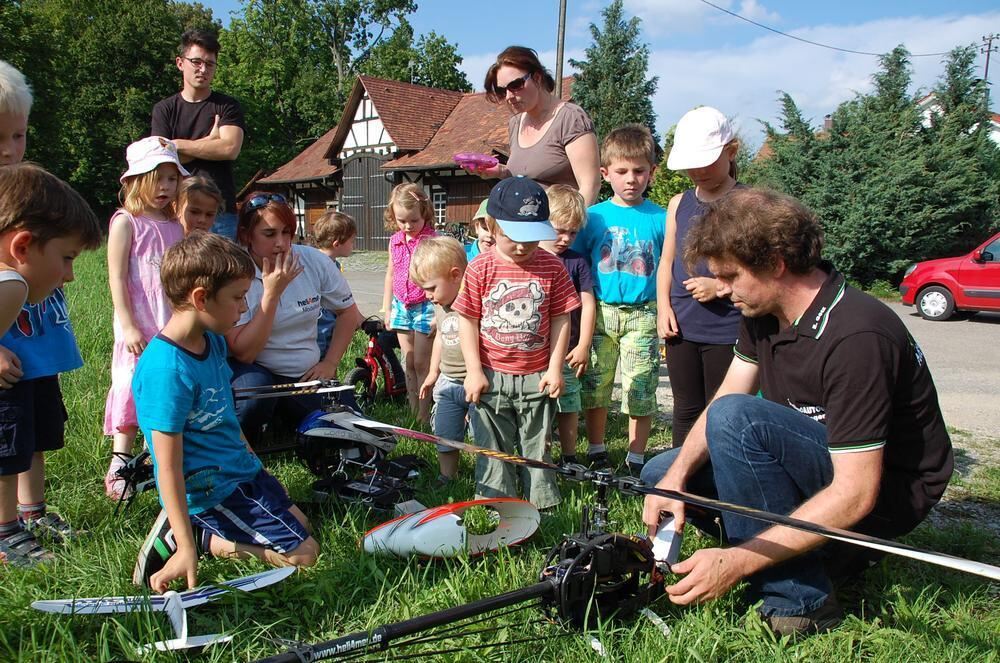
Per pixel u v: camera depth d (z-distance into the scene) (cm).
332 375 416
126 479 308
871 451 222
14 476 286
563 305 350
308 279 407
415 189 545
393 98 3159
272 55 5350
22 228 250
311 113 5106
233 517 286
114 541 295
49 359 298
